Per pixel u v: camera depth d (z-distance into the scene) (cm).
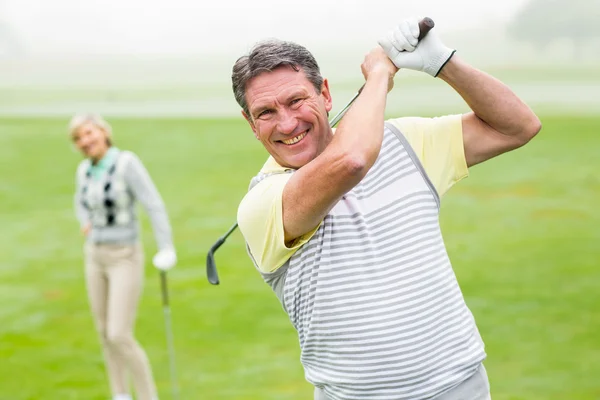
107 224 496
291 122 210
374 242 211
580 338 614
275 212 208
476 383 218
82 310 757
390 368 209
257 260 223
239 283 820
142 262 511
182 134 2045
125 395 510
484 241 955
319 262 210
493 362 573
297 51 212
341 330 210
